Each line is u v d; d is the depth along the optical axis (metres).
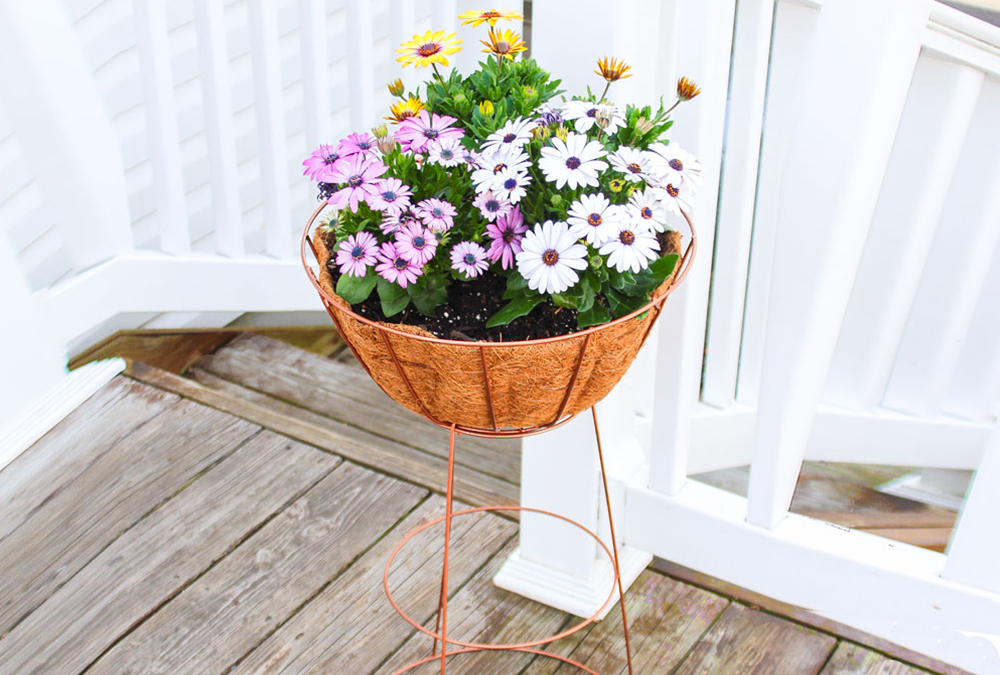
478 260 1.24
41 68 1.83
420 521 1.72
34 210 2.19
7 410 1.89
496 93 1.29
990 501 1.37
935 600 1.43
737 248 1.83
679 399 1.49
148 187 2.41
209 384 2.47
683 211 1.26
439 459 2.18
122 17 2.22
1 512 1.75
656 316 1.32
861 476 2.43
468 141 1.28
